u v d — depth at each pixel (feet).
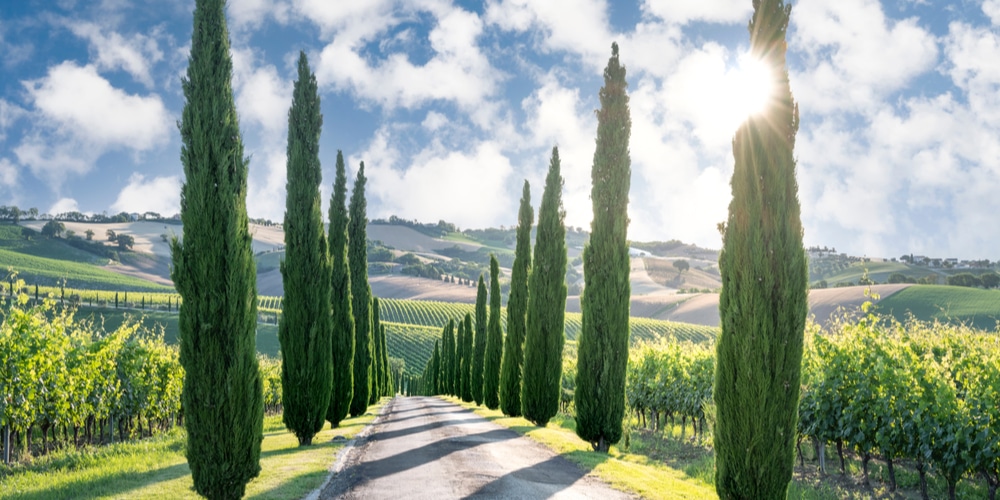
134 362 78.23
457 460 48.91
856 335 53.88
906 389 43.45
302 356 62.34
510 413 96.12
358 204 109.50
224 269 33.04
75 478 40.34
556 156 82.79
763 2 35.70
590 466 45.24
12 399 53.16
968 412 39.19
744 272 33.37
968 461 38.52
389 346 407.85
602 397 58.44
